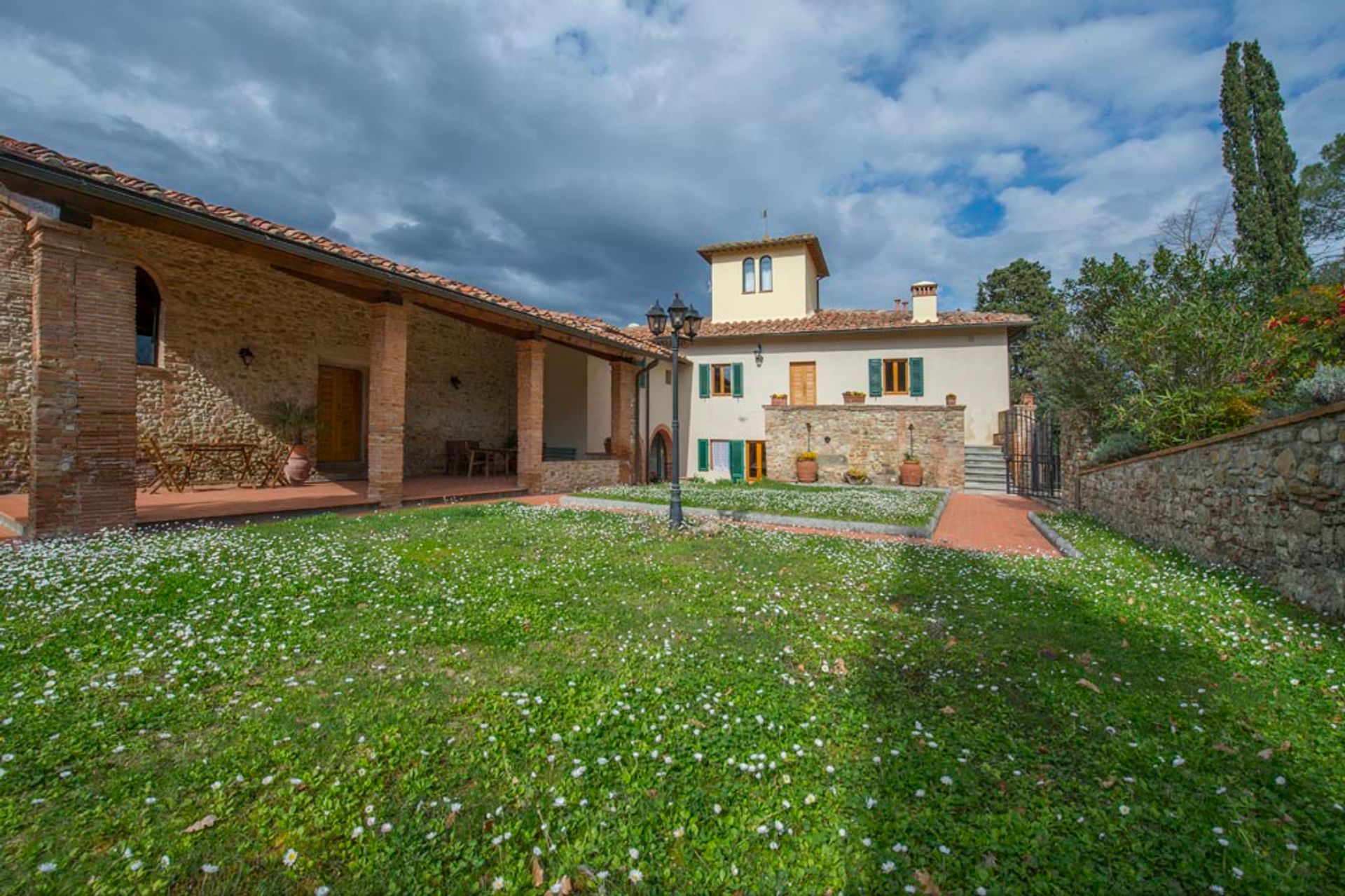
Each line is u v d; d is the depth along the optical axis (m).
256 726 2.45
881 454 18.38
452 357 16.41
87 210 6.29
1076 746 2.39
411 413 15.29
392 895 1.59
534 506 10.45
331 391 13.98
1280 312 7.96
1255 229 18.17
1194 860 1.73
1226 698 2.83
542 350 12.94
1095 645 3.61
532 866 1.71
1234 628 3.87
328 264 8.21
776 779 2.15
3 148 5.14
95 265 6.34
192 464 10.84
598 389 17.61
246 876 1.65
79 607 3.92
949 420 17.80
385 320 9.68
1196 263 9.62
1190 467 6.35
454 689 2.86
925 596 4.80
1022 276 32.19
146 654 3.16
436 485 12.82
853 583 5.29
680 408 21.31
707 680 3.02
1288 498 4.58
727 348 21.11
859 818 1.92
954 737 2.45
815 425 19.12
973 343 18.53
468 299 10.34
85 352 6.28
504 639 3.58
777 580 5.38
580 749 2.31
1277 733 2.49
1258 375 7.79
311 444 12.98
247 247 7.50
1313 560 4.25
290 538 6.59
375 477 9.71
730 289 22.97
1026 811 1.96
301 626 3.74
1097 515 9.91
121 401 6.55
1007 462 16.17
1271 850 1.77
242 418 11.77
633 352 15.98
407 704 2.69
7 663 3.01
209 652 3.26
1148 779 2.15
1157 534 7.21
